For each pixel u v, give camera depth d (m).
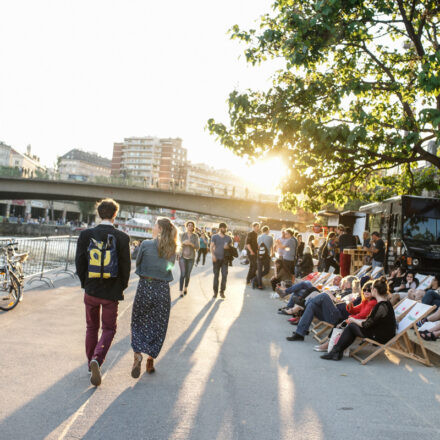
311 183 12.77
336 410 4.60
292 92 11.99
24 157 138.38
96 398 4.46
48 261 13.60
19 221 91.75
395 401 5.02
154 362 5.88
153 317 5.29
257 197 55.09
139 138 196.88
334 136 10.25
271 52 12.30
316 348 7.27
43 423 3.81
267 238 15.26
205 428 3.94
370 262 17.34
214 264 12.38
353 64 12.92
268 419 4.24
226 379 5.39
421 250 15.59
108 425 3.86
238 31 12.21
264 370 5.91
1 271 8.44
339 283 11.41
